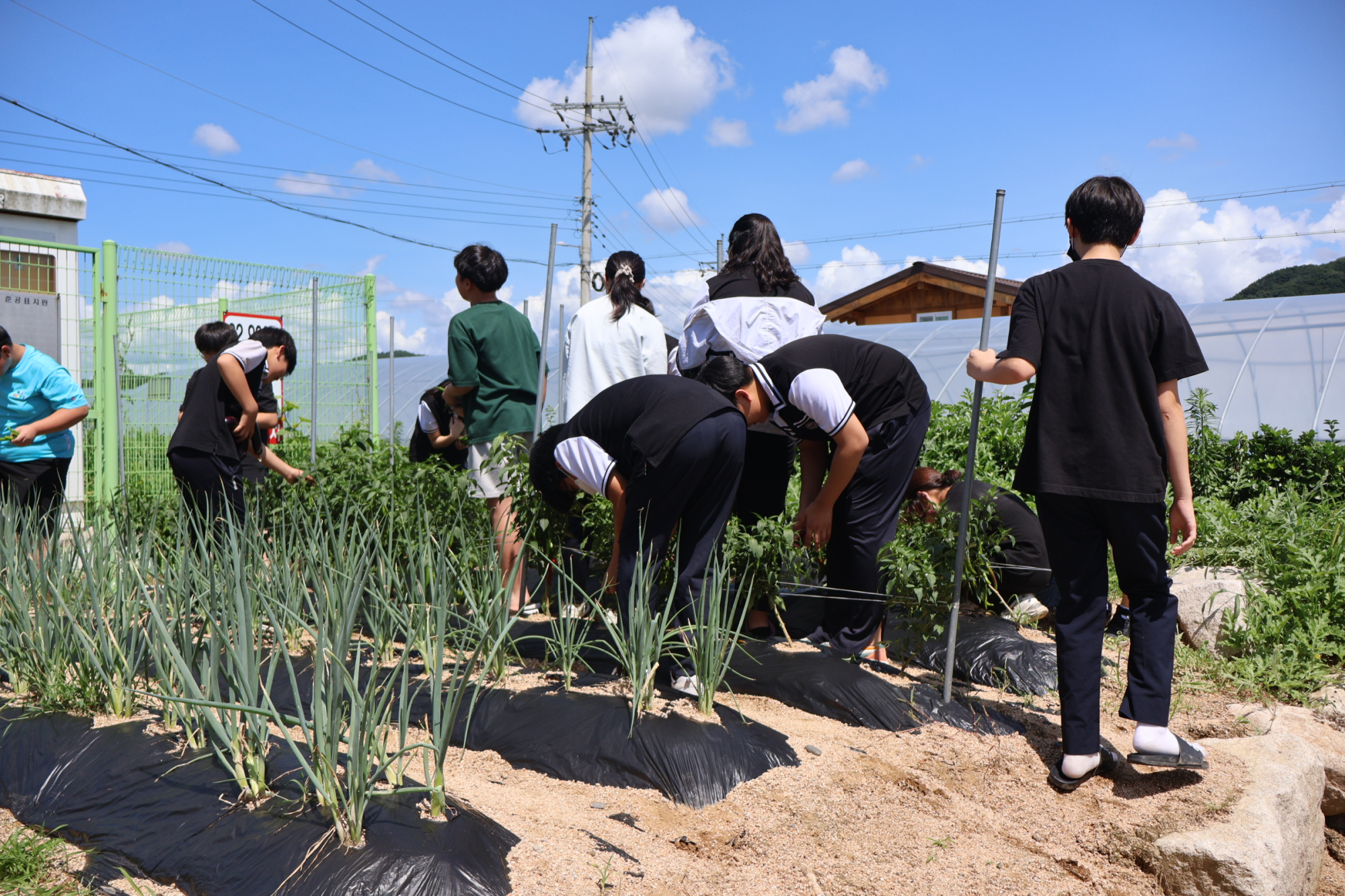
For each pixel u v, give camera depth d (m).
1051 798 2.88
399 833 2.06
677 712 2.97
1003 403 6.64
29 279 6.90
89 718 2.74
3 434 4.85
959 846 2.58
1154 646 2.86
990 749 3.12
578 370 4.56
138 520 4.61
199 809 2.23
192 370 7.87
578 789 2.65
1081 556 2.89
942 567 3.51
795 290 3.95
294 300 8.19
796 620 4.35
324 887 1.89
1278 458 8.08
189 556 3.12
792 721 3.20
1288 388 9.73
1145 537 2.80
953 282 17.95
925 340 13.13
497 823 2.28
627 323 4.48
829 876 2.36
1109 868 2.61
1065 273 2.90
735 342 3.77
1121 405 2.76
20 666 2.97
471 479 4.38
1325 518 5.74
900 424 3.53
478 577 3.80
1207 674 4.17
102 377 7.12
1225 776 2.93
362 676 3.24
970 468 3.37
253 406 4.66
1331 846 3.52
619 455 3.12
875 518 3.61
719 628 3.16
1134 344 2.75
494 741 2.92
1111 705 3.58
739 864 2.36
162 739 2.59
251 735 2.23
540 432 4.33
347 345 8.57
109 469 7.13
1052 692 3.70
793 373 3.35
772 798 2.65
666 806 2.58
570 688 3.18
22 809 2.40
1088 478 2.78
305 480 4.97
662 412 3.00
